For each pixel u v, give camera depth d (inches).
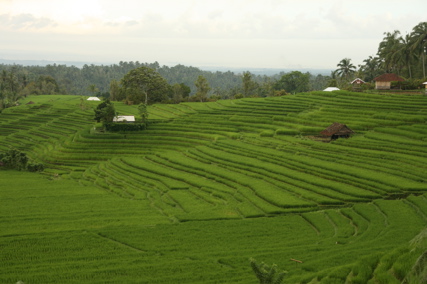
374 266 1235.2
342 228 1847.9
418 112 3666.3
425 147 2891.2
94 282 1346.0
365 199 2181.3
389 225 1791.3
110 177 3065.9
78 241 1770.4
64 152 3831.2
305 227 1918.1
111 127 4153.5
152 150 3693.4
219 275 1375.5
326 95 4717.0
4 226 1993.1
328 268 1293.1
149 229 1920.5
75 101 6427.2
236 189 2541.8
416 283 755.4
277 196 2300.7
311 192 2343.8
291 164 2839.6
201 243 1742.1
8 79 7721.5
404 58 4948.3
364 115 3764.8
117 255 1617.9
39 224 2027.6
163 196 2539.4
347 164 2738.7
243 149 3331.7
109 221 2079.2
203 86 6289.4
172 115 4874.5
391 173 2498.8
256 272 1079.6
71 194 2657.5
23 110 5915.4
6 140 4655.5
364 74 6535.4
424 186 2247.8
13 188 2817.4
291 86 7859.3
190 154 3410.4
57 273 1417.3
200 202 2373.3
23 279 1368.1
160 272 1422.2
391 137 3198.8
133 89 5915.4
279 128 3823.8
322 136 3565.5
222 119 4333.2
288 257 1513.3
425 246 774.5
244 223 1978.3
